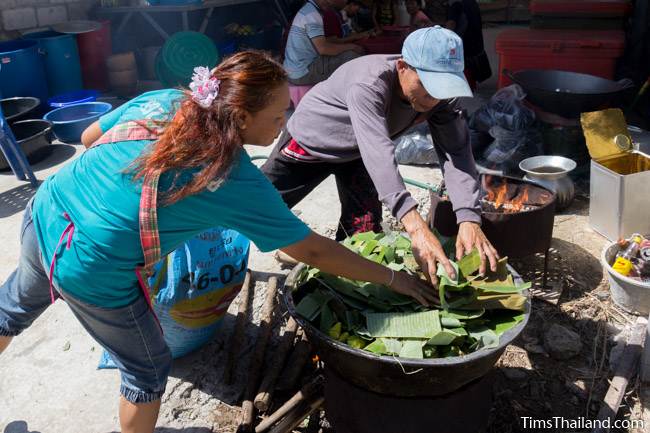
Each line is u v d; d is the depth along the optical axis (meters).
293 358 2.74
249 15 8.81
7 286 2.18
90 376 2.81
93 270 1.81
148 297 1.96
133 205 1.75
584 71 5.32
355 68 2.68
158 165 1.68
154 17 7.59
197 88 1.68
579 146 4.66
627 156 3.89
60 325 3.15
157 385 2.08
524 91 4.77
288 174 3.05
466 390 2.16
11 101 5.98
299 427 2.58
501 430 2.57
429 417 2.12
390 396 2.12
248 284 3.32
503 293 2.20
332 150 2.83
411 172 4.84
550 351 2.93
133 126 1.82
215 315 2.82
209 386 2.75
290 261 3.54
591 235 3.93
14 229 4.16
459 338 2.06
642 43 5.93
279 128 1.82
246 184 1.77
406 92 2.42
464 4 6.30
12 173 5.15
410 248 2.46
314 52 5.57
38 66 6.43
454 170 2.62
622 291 3.17
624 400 2.70
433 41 2.25
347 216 3.18
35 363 2.89
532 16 5.96
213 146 1.65
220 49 7.60
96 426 2.55
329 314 2.17
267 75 1.68
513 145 4.68
